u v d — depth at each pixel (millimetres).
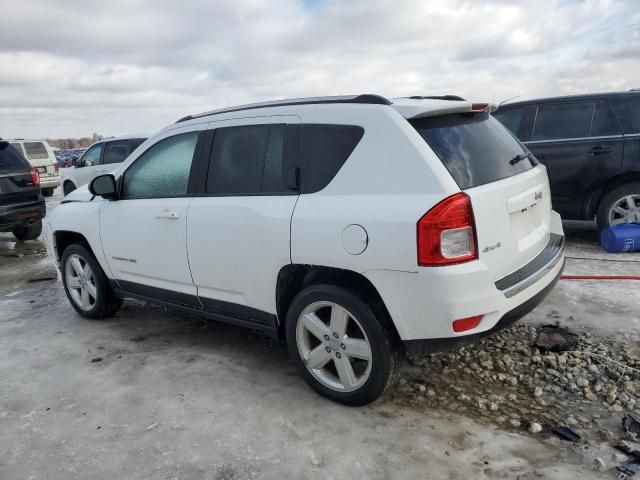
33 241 10344
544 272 3209
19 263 8258
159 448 2914
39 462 2865
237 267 3555
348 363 3150
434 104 3051
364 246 2875
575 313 4340
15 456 2930
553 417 2998
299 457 2764
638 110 5922
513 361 3641
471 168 2971
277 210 3289
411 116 2963
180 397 3463
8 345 4582
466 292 2721
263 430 3027
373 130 3023
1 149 9062
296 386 3531
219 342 4367
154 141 4281
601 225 6262
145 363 4031
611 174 6023
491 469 2588
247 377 3697
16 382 3836
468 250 2742
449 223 2689
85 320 5133
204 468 2725
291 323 3336
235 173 3650
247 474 2656
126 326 4879
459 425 2969
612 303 4484
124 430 3111
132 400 3463
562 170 6289
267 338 4395
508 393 3275
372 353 3000
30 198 9305
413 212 2746
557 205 6457
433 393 3301
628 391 3195
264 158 3496
